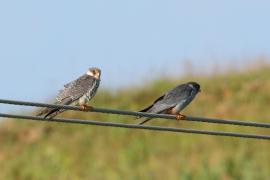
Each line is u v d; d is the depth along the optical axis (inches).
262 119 1220.5
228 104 1279.5
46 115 595.8
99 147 1231.5
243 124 616.1
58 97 685.3
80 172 1181.1
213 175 1071.6
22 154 1275.8
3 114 563.5
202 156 1131.9
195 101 1305.4
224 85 1332.4
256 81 1328.7
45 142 1290.6
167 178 1086.4
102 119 1307.8
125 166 1146.7
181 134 1218.0
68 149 1246.9
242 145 1146.7
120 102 1327.5
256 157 1111.0
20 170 1240.8
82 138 1268.5
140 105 1317.7
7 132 1352.1
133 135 1246.9
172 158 1146.7
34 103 561.6
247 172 1066.1
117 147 1219.9
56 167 1213.1
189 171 1074.7
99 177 1146.0
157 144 1204.5
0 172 1246.9
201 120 613.6
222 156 1110.4
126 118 1293.1
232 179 1067.3
